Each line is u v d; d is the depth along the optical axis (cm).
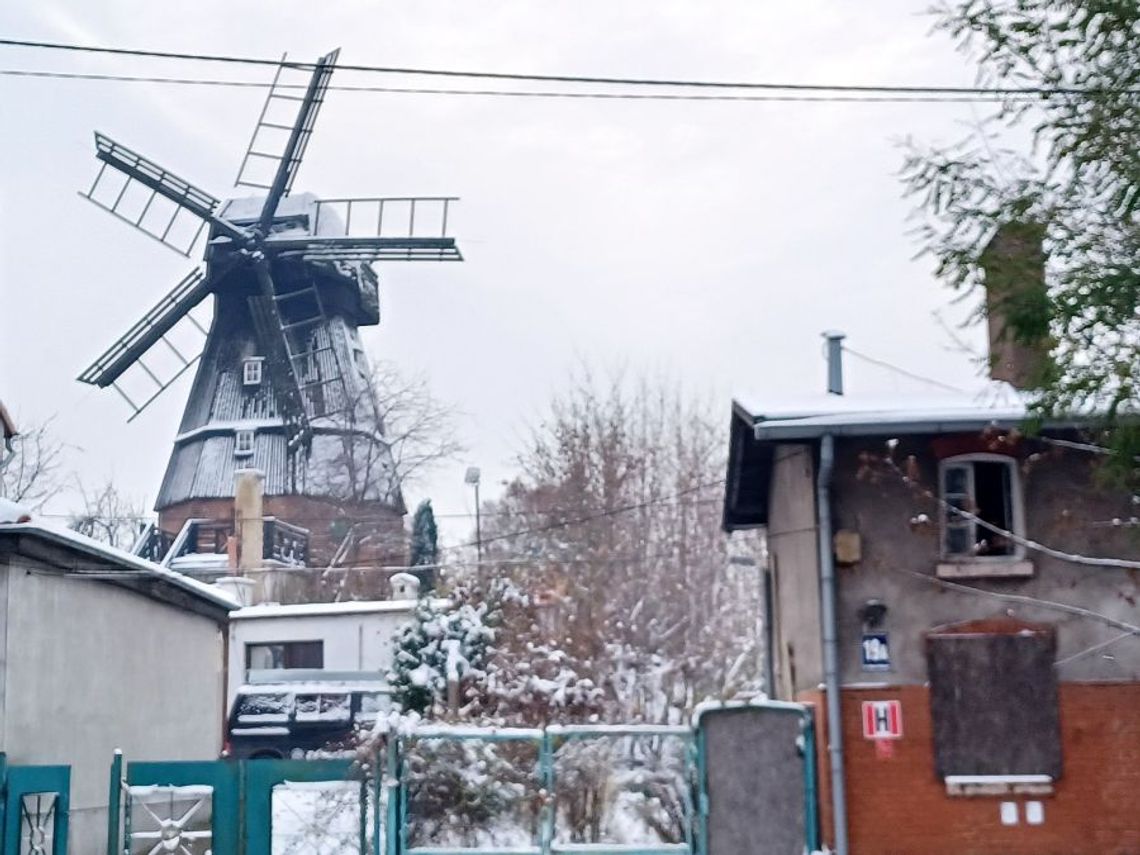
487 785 1811
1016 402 1728
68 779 1855
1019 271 1151
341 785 1867
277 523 5281
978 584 1759
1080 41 1112
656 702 2881
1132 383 1138
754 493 2284
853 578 1762
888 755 1727
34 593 2022
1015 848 1705
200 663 2850
